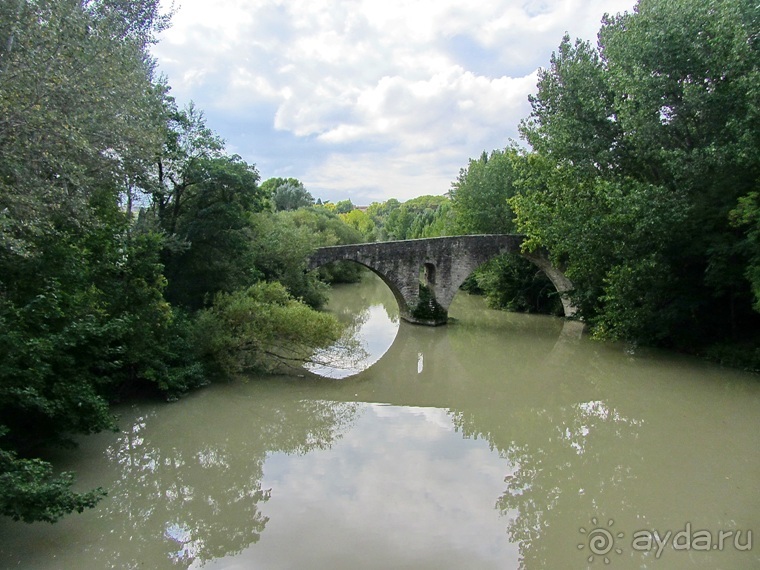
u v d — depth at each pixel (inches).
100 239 508.1
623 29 888.9
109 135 474.0
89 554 313.4
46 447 431.2
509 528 343.3
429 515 358.3
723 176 736.3
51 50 398.6
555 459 467.8
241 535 332.5
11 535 328.5
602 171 891.4
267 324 646.5
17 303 394.0
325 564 299.4
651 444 502.9
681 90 749.9
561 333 1136.2
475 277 1802.4
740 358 768.3
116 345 524.1
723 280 746.2
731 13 687.7
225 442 495.8
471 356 930.1
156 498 387.5
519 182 1136.2
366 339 1062.4
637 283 815.7
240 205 828.6
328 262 1103.0
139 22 640.4
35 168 402.3
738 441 508.1
